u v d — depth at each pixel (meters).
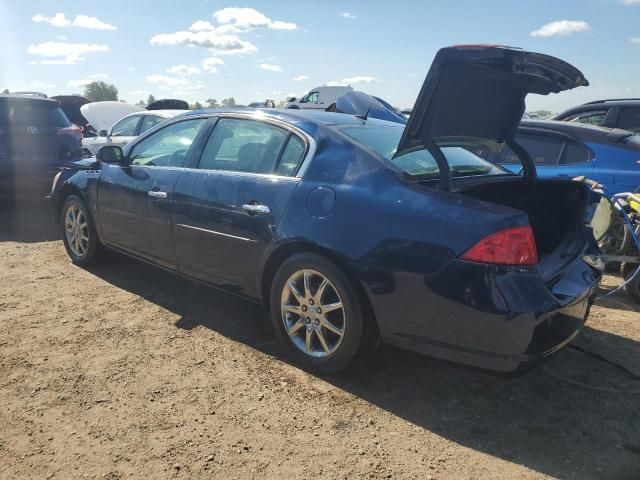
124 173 4.60
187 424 2.81
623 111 8.20
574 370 3.46
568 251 3.40
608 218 4.44
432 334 2.83
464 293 2.66
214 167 3.90
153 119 9.34
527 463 2.57
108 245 4.93
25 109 7.85
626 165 5.76
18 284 4.84
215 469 2.48
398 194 2.96
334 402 3.04
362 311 3.06
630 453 2.66
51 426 2.77
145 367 3.38
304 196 3.25
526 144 6.40
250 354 3.58
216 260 3.79
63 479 2.40
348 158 3.22
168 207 4.08
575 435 2.79
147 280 4.98
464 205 2.77
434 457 2.61
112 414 2.88
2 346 3.62
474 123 3.28
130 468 2.48
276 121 3.69
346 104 9.55
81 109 13.53
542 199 3.67
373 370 3.39
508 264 2.62
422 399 3.10
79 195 5.15
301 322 3.36
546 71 3.07
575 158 6.07
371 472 2.49
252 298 3.68
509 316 2.58
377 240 2.91
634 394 3.19
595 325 4.19
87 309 4.29
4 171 7.64
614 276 5.45
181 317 4.16
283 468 2.50
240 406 2.98
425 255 2.76
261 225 3.42
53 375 3.26
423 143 3.01
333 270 3.07
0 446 2.61
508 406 3.05
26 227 7.24
